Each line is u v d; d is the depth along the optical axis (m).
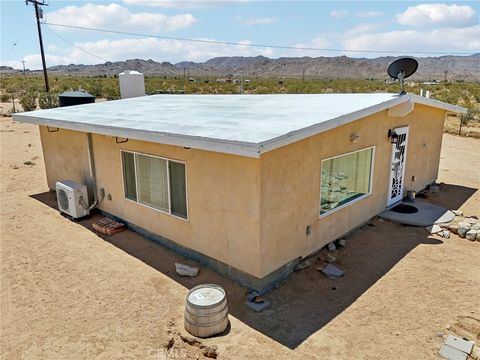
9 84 61.03
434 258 7.57
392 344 5.13
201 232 7.20
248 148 5.12
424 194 11.83
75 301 6.23
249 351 4.98
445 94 42.88
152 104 11.78
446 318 5.69
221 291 5.59
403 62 9.22
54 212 10.63
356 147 8.31
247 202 6.16
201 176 6.88
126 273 7.12
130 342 5.22
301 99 10.66
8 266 7.47
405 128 10.20
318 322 5.64
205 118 7.74
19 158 17.44
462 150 18.86
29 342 5.27
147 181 8.28
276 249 6.50
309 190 7.09
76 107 12.28
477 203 11.02
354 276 6.98
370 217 9.36
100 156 9.58
